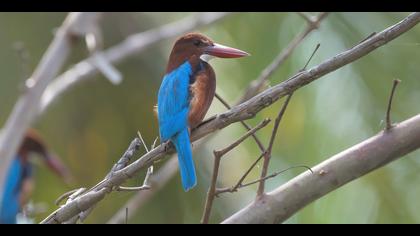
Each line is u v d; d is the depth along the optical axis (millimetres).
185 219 11500
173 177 11570
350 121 10414
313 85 10602
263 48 11188
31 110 10250
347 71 10570
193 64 7016
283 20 11172
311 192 6078
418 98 10492
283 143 10781
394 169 10555
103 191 5375
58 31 10922
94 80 12188
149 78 12289
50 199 12547
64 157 12211
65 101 12203
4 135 10141
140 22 13047
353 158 6004
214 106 11250
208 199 5832
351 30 10719
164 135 6535
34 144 12102
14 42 12383
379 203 10422
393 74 10562
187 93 6641
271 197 6152
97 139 12180
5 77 12375
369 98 10484
